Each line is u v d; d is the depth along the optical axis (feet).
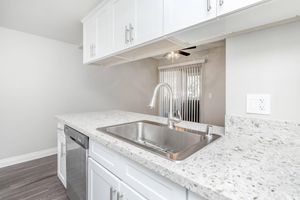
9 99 8.32
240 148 2.78
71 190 5.08
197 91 14.89
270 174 1.94
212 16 2.63
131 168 2.80
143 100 15.93
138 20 4.17
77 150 4.56
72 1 6.25
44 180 6.88
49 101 9.66
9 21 7.55
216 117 13.79
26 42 8.73
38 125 9.29
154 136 4.77
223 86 13.34
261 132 3.10
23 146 8.82
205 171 2.02
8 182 6.71
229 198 1.54
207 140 3.18
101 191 3.61
